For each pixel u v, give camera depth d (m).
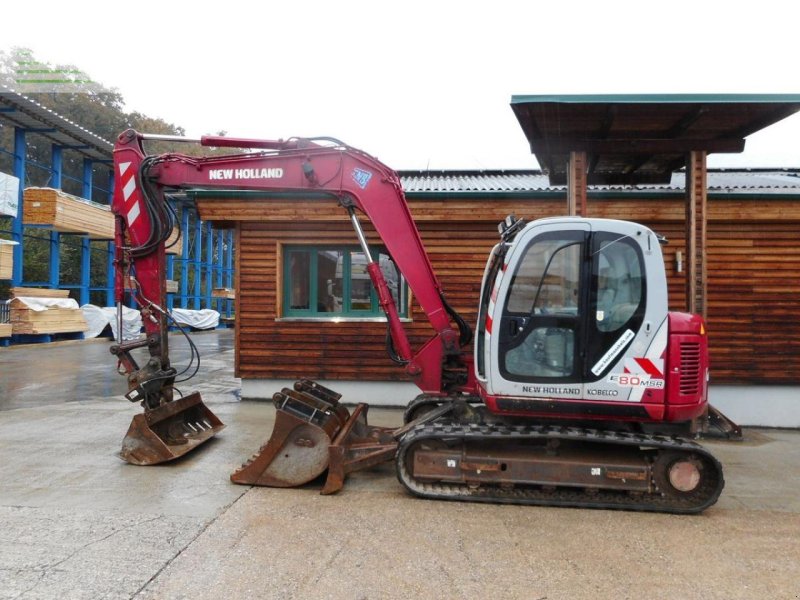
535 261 4.77
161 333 5.90
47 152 38.97
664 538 4.03
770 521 4.40
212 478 5.15
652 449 4.79
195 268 33.38
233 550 3.67
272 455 4.94
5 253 18.00
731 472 5.77
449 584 3.28
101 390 10.06
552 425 4.92
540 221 4.79
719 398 8.23
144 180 5.79
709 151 6.90
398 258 5.77
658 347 4.59
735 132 6.72
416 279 5.78
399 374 8.66
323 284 8.99
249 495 4.73
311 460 4.89
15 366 13.41
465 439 4.82
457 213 8.39
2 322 18.27
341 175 5.79
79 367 13.24
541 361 4.71
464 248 8.62
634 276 4.66
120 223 5.92
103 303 34.06
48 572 3.33
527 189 8.47
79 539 3.80
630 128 6.71
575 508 4.62
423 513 4.42
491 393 4.77
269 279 8.84
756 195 7.80
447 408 5.46
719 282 8.16
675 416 4.58
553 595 3.18
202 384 10.86
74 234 22.62
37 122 20.19
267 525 4.09
